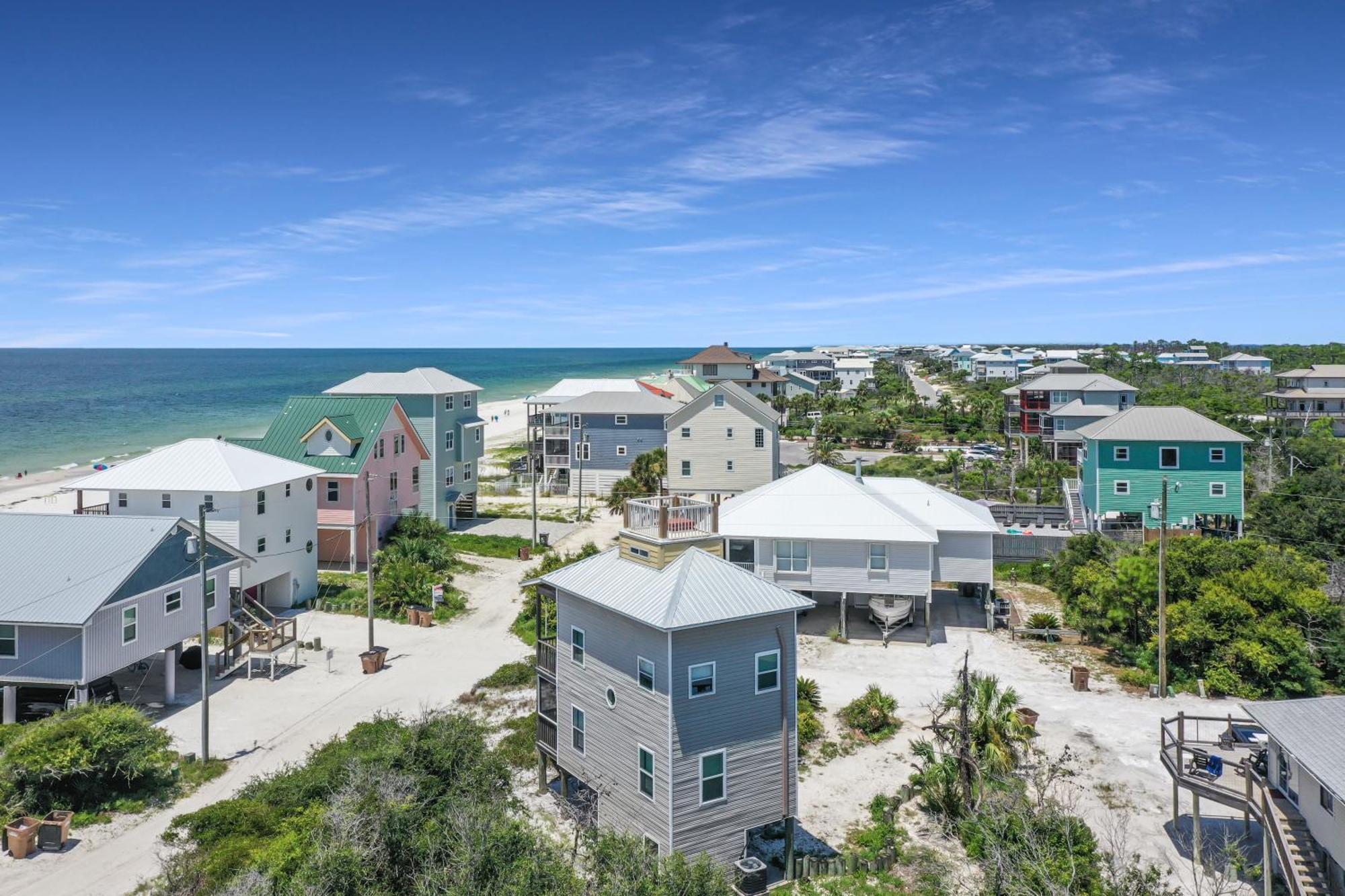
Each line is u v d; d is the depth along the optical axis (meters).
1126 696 30.23
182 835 19.72
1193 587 33.53
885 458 89.88
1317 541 49.50
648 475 61.56
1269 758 19.66
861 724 27.30
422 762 19.97
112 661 26.36
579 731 21.80
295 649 33.03
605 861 16.55
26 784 20.94
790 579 37.19
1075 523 54.75
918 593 36.31
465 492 61.78
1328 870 16.73
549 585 22.45
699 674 18.69
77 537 28.38
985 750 22.00
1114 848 17.86
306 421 48.53
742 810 19.44
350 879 15.37
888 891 18.91
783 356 193.00
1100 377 87.44
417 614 38.56
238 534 37.00
